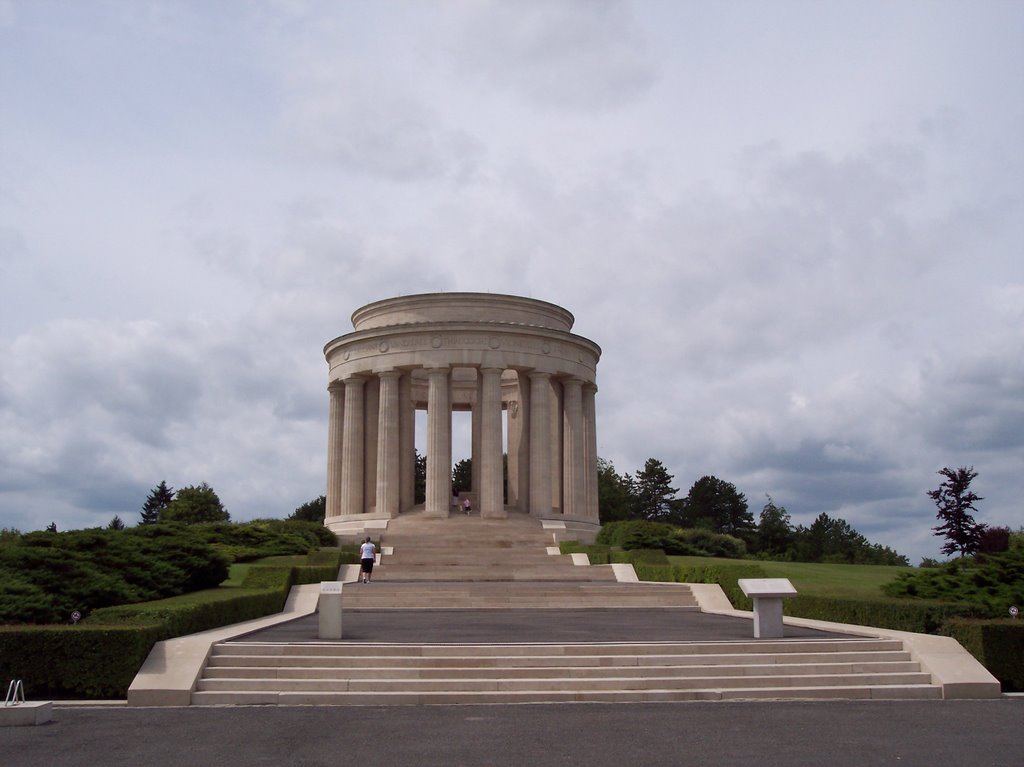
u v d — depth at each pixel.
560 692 23.27
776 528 119.62
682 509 140.12
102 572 34.50
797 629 32.78
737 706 22.45
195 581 41.22
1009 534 56.22
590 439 79.75
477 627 33.81
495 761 16.78
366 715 21.30
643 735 18.94
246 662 24.81
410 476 76.69
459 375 87.81
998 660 25.22
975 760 16.88
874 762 16.70
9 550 31.47
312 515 123.69
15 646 23.47
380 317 77.38
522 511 75.94
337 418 78.38
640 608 43.03
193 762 16.84
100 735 19.22
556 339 75.00
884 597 35.69
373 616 39.22
